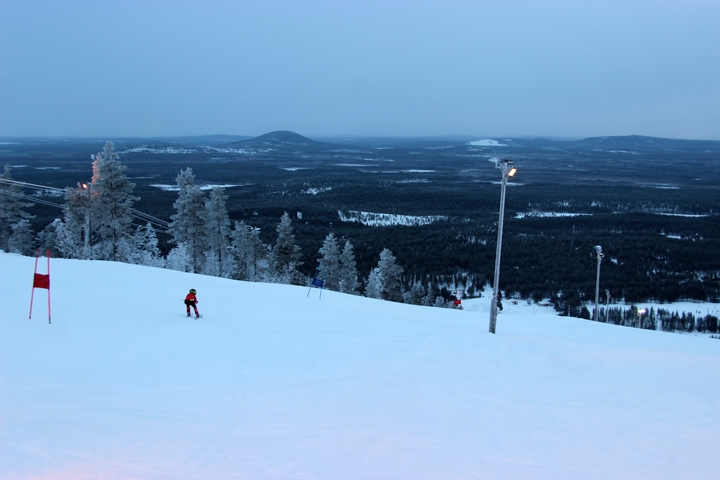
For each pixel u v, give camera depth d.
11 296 19.86
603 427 10.20
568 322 26.52
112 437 8.01
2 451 7.18
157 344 14.33
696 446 9.49
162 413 9.24
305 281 62.06
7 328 14.62
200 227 54.22
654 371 15.16
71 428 8.21
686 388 13.47
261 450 7.98
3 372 10.73
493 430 9.62
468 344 17.31
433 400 11.06
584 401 11.81
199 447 7.92
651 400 12.20
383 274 59.16
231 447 8.01
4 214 53.78
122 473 6.88
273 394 10.81
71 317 16.86
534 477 7.80
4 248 54.19
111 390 10.28
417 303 62.41
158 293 23.30
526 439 9.31
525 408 11.03
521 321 25.61
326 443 8.43
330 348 15.48
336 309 23.39
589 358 16.42
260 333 16.97
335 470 7.48
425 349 16.05
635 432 10.04
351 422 9.47
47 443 7.57
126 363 12.26
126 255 49.44
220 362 13.07
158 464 7.23
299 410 9.93
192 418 9.12
